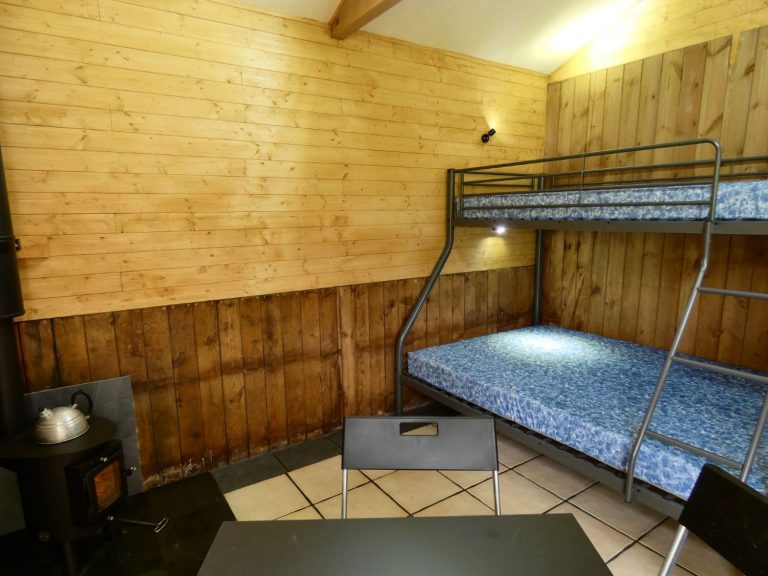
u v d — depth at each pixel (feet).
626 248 11.76
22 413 6.60
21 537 7.12
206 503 7.89
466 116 11.44
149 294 7.99
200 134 8.11
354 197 9.97
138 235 7.79
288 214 9.19
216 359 8.75
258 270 9.00
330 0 8.49
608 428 6.84
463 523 3.68
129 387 7.86
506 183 12.46
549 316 13.87
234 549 3.40
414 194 10.86
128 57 7.38
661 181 10.66
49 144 6.95
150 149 7.72
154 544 6.91
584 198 8.36
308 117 9.18
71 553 6.25
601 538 6.93
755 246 9.48
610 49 11.40
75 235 7.29
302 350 9.73
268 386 9.40
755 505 3.21
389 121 10.25
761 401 7.89
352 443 4.84
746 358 9.78
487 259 12.60
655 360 10.19
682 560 6.45
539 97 12.81
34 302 7.10
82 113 7.13
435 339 11.83
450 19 9.82
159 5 7.54
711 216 6.52
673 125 10.40
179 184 8.03
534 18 10.42
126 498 6.93
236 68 8.31
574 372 9.39
